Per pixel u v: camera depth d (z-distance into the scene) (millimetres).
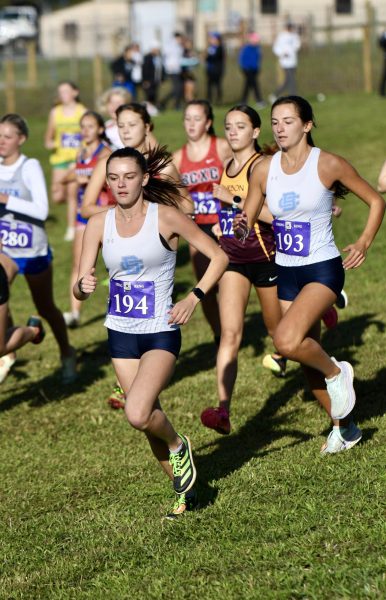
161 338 12398
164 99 67938
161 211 12227
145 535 12422
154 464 15211
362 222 32156
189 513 12805
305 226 13523
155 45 71562
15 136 18094
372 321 21531
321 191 13375
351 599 9852
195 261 19141
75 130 32844
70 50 97250
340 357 19250
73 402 18938
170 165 17094
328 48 74812
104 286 29094
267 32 100062
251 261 16094
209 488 13625
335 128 50875
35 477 15305
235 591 10484
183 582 10914
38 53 116812
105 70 84625
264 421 16578
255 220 14273
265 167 13812
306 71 71500
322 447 14359
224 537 11898
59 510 13953
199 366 20297
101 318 25641
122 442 16453
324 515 12000
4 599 11352
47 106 73438
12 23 119688
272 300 16438
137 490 14156
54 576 11734
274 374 18828
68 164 33344
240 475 13891
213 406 17656
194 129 18922
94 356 22141
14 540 13008
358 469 13305
